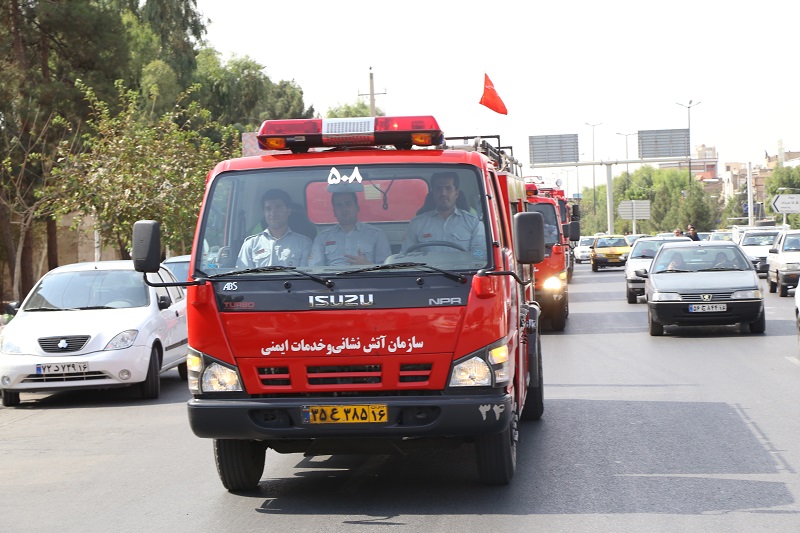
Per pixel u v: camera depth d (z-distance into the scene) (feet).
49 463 39.32
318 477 34.22
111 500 32.14
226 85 248.32
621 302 121.39
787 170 539.70
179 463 37.88
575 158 281.95
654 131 281.95
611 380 56.29
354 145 31.65
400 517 28.32
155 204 115.85
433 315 28.30
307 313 28.63
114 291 60.18
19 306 59.88
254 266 29.55
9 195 135.85
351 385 28.48
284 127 31.19
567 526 26.89
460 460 36.37
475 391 28.32
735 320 78.13
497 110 58.39
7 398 57.00
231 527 28.02
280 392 28.78
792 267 120.16
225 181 30.45
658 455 35.94
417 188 29.55
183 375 67.67
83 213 117.91
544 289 85.97
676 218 504.43
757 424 41.50
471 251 29.01
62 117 144.36
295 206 29.86
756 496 29.68
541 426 42.57
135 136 119.55
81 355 55.01
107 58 152.66
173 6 226.17
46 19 144.15
